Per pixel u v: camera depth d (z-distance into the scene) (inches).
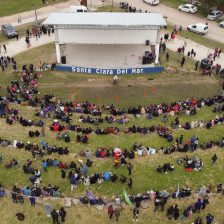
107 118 1695.4
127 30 2118.6
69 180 1375.5
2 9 2970.0
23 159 1456.7
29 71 2087.8
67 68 2143.2
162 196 1301.7
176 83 2069.4
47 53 2320.4
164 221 1277.1
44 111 1716.3
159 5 3073.3
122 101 1915.6
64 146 1531.7
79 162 1450.5
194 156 1510.8
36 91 1934.1
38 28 2591.0
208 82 2087.8
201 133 1648.6
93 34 2127.2
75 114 1748.3
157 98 1945.1
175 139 1598.2
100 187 1360.7
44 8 2999.5
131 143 1568.7
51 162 1423.5
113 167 1441.9
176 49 2431.1
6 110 1726.1
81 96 1937.7
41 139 1562.5
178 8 2987.2
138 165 1454.2
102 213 1289.4
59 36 2124.8
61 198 1321.4
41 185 1355.8
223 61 2310.5
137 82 2070.6
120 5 2989.7
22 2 3097.9
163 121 1711.4
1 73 2103.8
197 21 2829.7
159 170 1422.2
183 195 1341.0
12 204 1304.1
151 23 2085.4
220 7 2955.2
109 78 2100.1
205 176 1429.6
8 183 1363.2
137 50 2352.4
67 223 1257.4
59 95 1937.7
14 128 1622.8
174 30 2615.7
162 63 2240.4
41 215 1275.8
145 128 1625.2
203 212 1310.3
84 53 2303.2
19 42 2466.8
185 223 1274.6
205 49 2440.9
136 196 1294.3
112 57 2268.7
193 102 1838.1
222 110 1802.4
